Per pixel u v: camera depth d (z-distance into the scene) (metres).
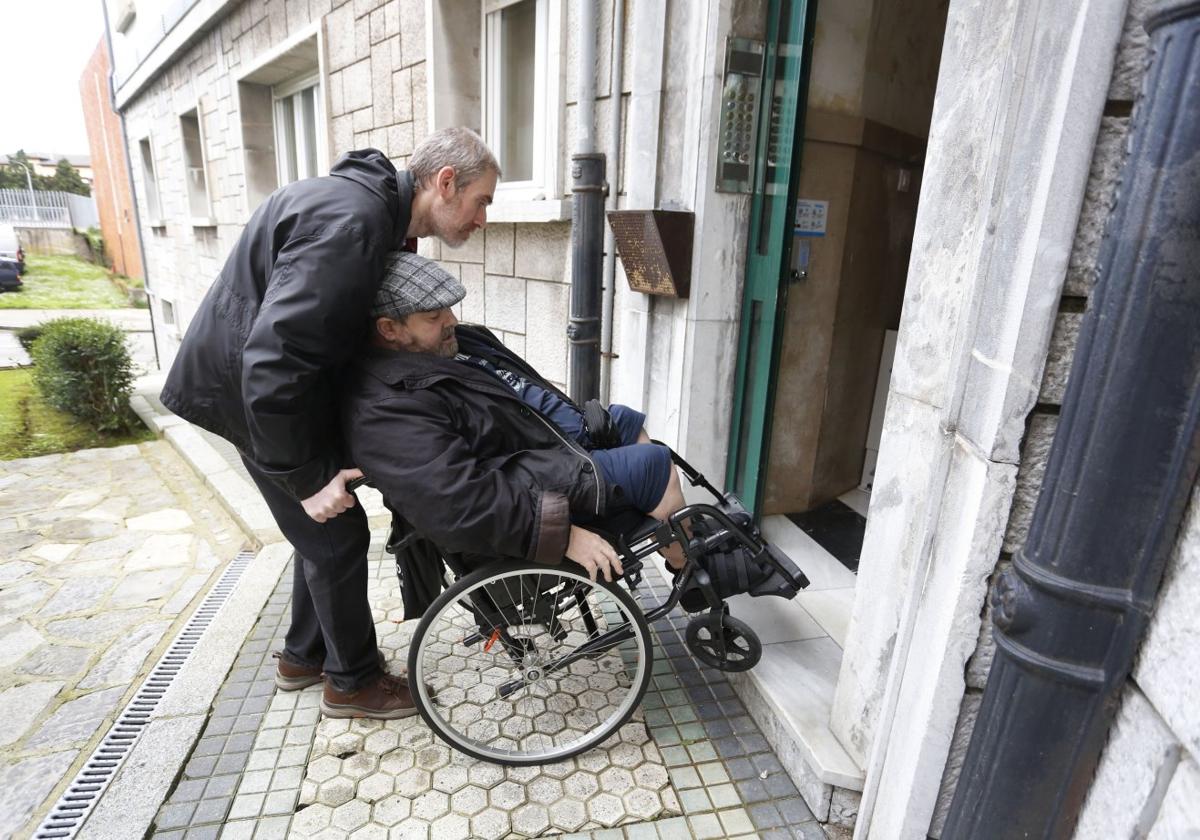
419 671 1.92
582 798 1.92
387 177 1.77
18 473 4.83
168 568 3.33
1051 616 1.04
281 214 1.65
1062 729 1.08
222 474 4.47
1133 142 0.90
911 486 1.52
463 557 1.95
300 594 2.20
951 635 1.30
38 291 22.80
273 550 3.29
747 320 2.82
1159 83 0.86
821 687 2.12
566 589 1.99
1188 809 0.87
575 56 3.28
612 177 3.14
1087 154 1.03
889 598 1.62
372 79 5.02
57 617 2.87
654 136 2.78
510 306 4.19
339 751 2.05
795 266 2.95
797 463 3.30
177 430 5.70
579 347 3.26
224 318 1.73
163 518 3.96
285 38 6.15
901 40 2.98
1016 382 1.14
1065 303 1.11
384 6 4.67
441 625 2.34
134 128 12.94
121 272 26.14
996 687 1.15
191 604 2.98
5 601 3.00
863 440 3.65
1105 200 1.05
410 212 1.81
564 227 3.60
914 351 1.49
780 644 2.34
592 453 2.00
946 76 1.36
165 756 2.01
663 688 2.35
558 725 2.17
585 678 2.38
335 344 1.62
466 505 1.64
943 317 1.39
